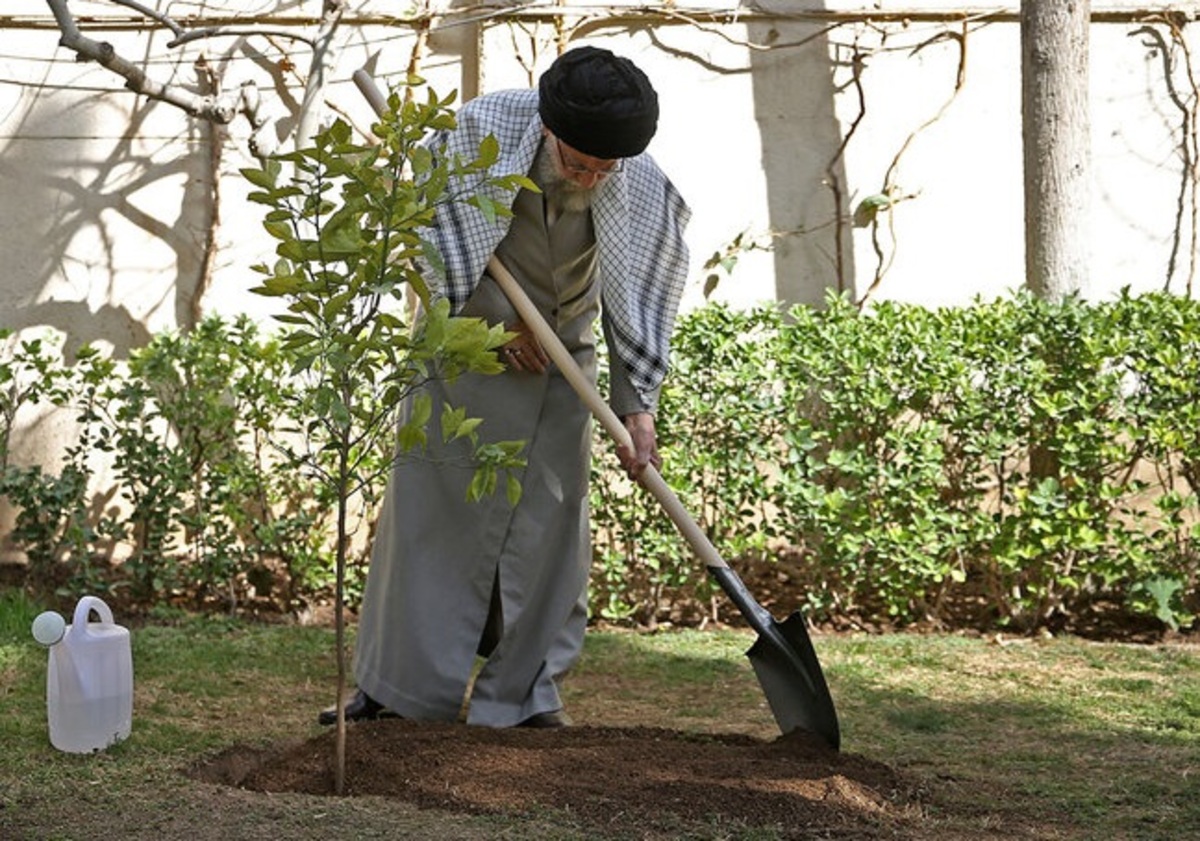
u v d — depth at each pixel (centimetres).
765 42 852
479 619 500
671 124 848
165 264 811
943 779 466
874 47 855
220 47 814
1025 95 802
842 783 427
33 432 800
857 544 702
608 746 461
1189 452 699
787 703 476
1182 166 866
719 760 443
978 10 856
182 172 811
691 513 719
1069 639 699
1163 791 456
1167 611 696
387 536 504
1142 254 868
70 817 393
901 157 859
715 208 852
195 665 611
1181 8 859
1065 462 700
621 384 496
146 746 475
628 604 735
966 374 708
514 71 838
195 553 748
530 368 490
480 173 469
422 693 496
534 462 499
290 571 730
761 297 855
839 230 858
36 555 733
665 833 385
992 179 862
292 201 796
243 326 741
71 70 802
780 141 854
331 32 781
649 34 846
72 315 805
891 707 568
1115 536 706
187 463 734
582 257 494
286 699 564
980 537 705
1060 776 475
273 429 716
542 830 383
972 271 865
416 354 399
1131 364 719
